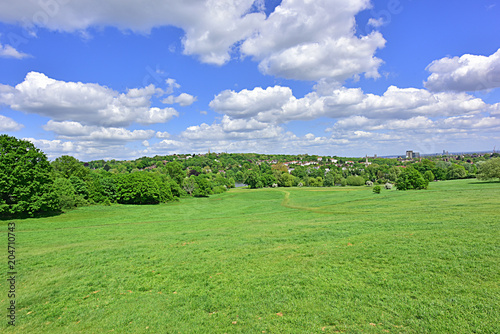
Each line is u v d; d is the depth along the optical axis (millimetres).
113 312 11133
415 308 9391
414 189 68562
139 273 15641
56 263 18219
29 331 9992
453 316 8711
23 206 43812
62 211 55219
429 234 17719
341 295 10875
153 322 10125
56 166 84250
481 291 9906
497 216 21828
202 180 115688
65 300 12500
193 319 10117
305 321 9273
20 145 46188
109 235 29469
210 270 15289
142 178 83438
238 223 34844
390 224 22953
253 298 11406
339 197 67500
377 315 9219
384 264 13523
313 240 20219
